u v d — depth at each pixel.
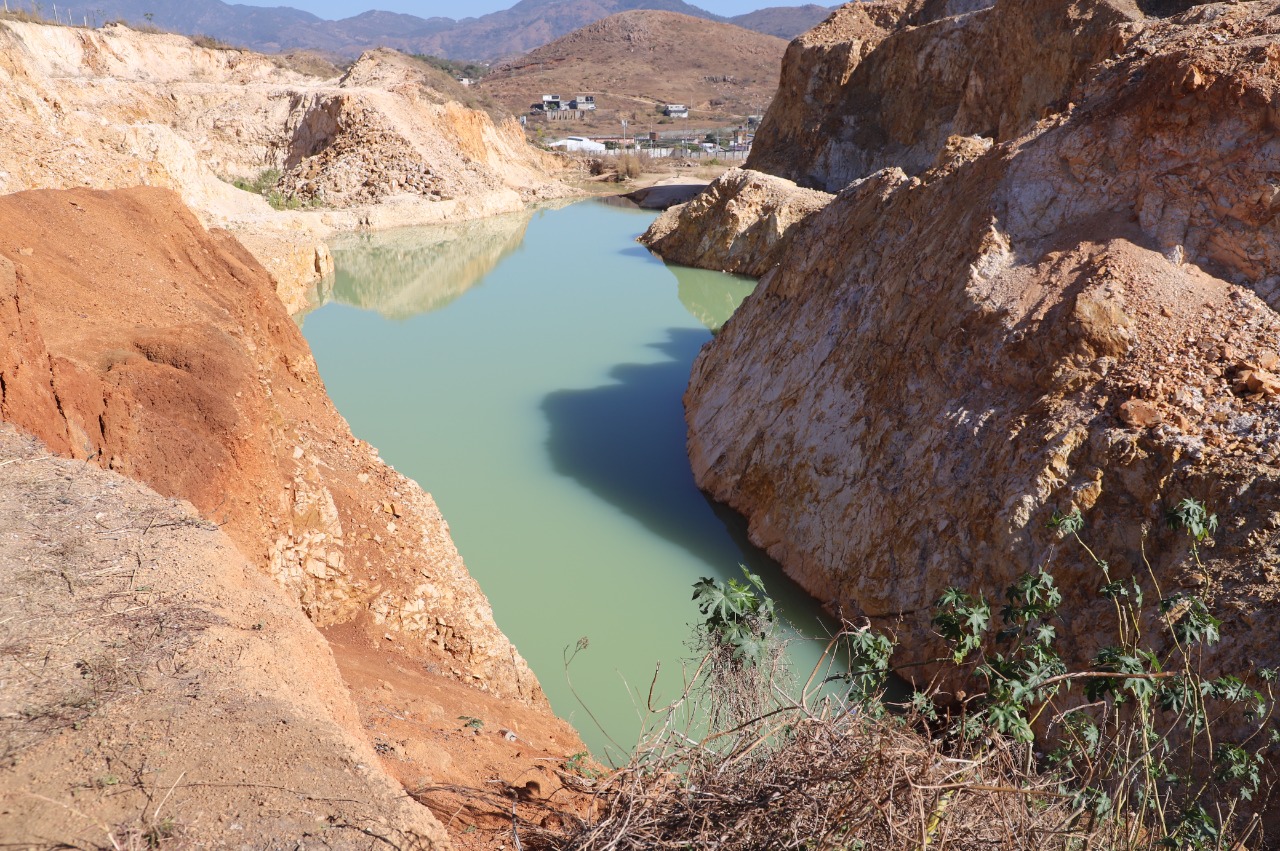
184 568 5.65
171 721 4.29
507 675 11.12
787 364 17.25
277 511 9.97
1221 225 11.77
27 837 3.54
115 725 4.21
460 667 10.83
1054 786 5.08
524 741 8.17
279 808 3.88
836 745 4.46
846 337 15.81
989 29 43.62
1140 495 9.91
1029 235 13.38
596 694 11.56
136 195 14.12
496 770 6.73
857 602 12.23
